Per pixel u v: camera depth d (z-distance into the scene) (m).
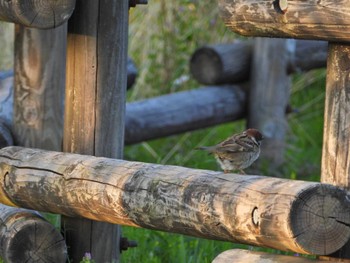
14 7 9.16
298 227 7.21
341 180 8.06
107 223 10.08
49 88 12.56
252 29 8.31
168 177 8.40
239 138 9.66
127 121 14.94
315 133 18.41
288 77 16.73
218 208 7.77
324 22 7.72
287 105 16.75
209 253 11.11
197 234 8.15
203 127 16.06
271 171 16.23
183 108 15.64
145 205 8.48
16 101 12.59
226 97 16.27
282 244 7.35
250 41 16.67
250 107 16.56
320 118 18.92
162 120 15.35
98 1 9.82
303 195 7.21
